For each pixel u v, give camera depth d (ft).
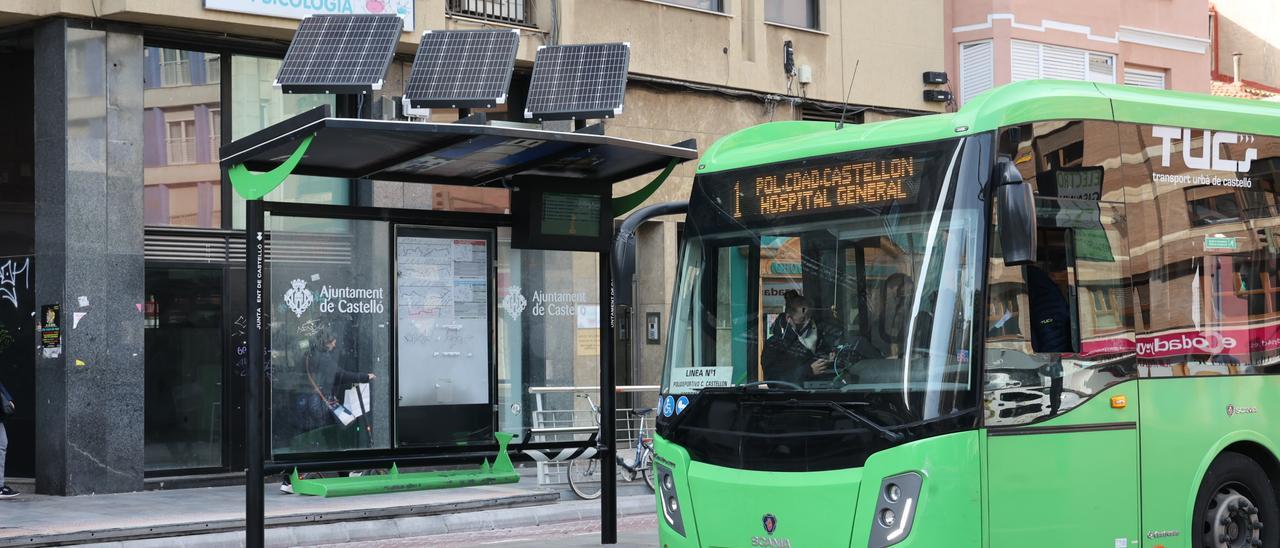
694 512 29.37
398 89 64.39
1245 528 31.19
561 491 56.03
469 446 39.37
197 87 60.18
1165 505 29.40
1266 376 31.68
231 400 60.80
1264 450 31.73
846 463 27.07
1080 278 28.43
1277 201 32.91
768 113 78.18
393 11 62.59
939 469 26.21
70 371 56.08
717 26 76.02
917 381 26.71
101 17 56.75
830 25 81.10
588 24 70.54
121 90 57.62
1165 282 30.04
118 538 44.37
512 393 42.16
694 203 31.55
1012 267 27.27
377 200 64.28
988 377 26.58
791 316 28.99
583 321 60.08
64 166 56.24
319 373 38.40
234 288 60.95
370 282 39.27
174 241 59.41
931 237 27.45
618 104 36.91
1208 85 99.91
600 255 40.86
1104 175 29.32
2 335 58.34
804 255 29.19
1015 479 26.86
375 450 37.68
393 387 39.37
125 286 57.57
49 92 56.80
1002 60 85.56
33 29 57.47
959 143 27.55
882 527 26.45
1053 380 27.66
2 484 54.80
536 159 37.63
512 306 42.27
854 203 28.73
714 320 30.32
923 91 85.20
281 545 45.47
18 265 58.13
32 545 42.39
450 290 40.52
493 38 37.40
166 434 59.16
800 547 27.40
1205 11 99.76
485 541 45.88
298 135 32.65
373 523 48.06
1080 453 27.94
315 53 36.42
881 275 27.89
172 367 59.31
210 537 45.16
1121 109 29.94
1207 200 31.32
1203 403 30.32
